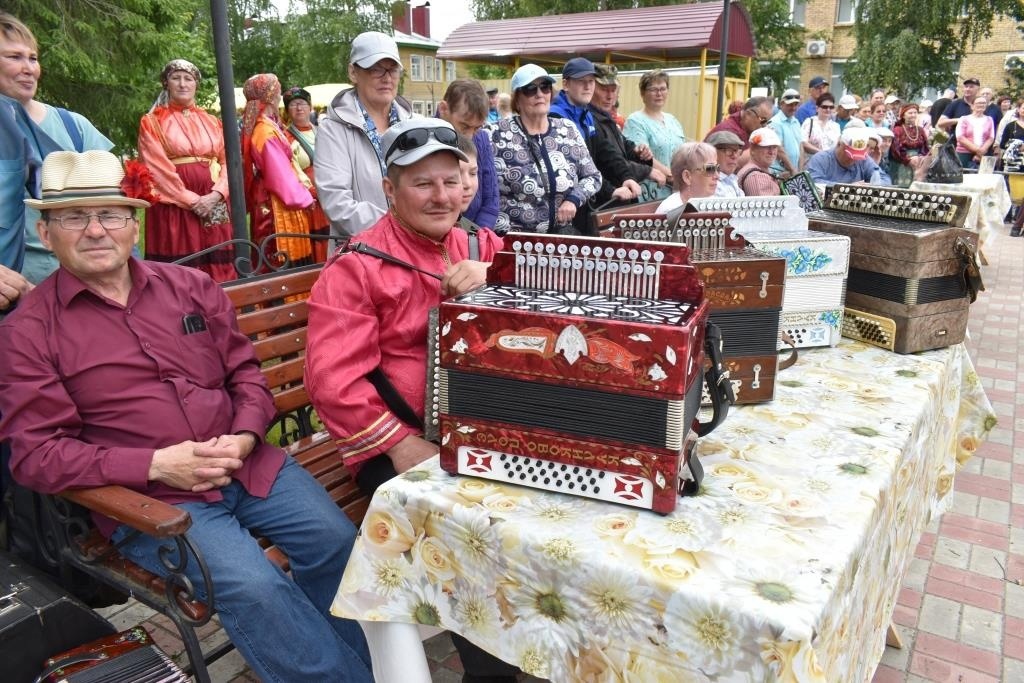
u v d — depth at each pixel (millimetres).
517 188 4133
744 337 1918
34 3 6859
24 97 2592
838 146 6375
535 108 4105
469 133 3783
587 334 1408
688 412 1440
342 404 1988
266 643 1896
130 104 7797
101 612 2705
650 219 1981
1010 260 9422
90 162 1929
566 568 1358
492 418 1539
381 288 2076
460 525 1486
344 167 3371
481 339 1493
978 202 7328
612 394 1420
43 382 1899
